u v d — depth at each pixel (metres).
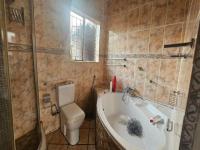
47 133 1.92
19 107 1.33
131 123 2.03
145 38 2.08
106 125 1.32
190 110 0.31
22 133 1.38
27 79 1.44
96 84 2.83
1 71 0.89
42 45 1.67
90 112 2.75
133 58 2.31
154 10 1.92
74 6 2.08
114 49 2.68
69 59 2.15
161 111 1.77
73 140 1.76
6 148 0.93
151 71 2.04
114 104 2.44
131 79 2.38
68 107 1.97
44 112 1.83
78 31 2.37
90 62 2.58
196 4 1.10
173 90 1.75
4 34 0.89
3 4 0.87
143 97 2.20
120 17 2.49
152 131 1.61
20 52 1.31
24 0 1.32
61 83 2.04
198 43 0.29
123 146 1.02
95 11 2.49
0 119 0.89
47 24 1.70
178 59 1.67
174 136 1.06
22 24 1.32
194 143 0.31
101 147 1.42
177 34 1.69
